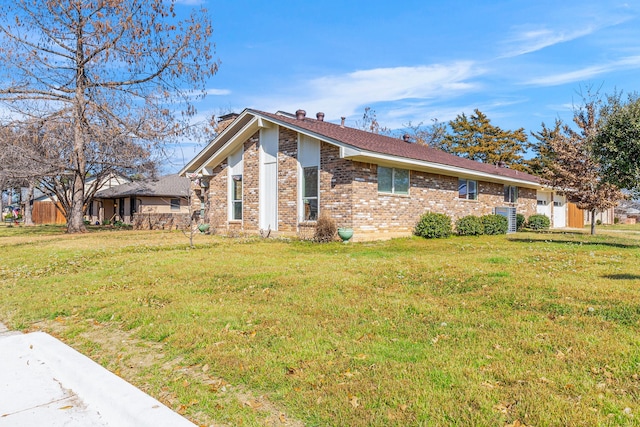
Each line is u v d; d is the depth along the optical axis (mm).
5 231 25250
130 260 10344
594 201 17438
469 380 3359
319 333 4586
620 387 3199
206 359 3969
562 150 18016
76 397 3529
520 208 23844
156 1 19672
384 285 6820
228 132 17594
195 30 20812
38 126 19453
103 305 6117
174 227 24922
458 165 17547
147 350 4391
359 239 13852
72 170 21203
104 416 3213
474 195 19953
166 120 21281
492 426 2711
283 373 3619
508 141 41750
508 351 3926
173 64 20766
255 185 17000
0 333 5223
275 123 15688
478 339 4277
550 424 2711
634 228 26047
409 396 3123
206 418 2994
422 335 4445
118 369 3898
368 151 12914
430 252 11156
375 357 3873
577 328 4477
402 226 15656
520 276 6980
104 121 20531
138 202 31578
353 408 2996
